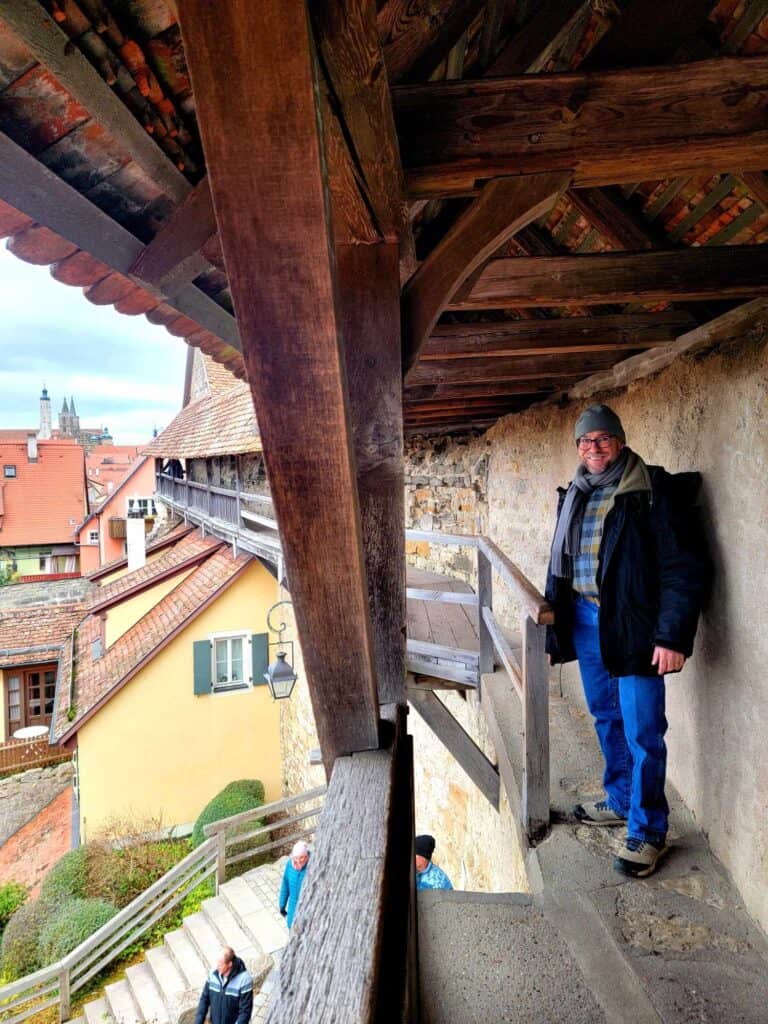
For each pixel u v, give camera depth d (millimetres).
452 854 4762
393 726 1391
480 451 5820
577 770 2949
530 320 2406
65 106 1066
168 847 8195
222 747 9367
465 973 1803
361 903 888
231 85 626
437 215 2107
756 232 1937
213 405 12727
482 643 3941
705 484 2264
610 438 2268
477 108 1100
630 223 2104
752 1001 1671
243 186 688
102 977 6125
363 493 1443
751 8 1407
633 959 1825
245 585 9453
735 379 2047
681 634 2018
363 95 851
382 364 1386
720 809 2207
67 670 11289
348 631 1106
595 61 1138
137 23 957
